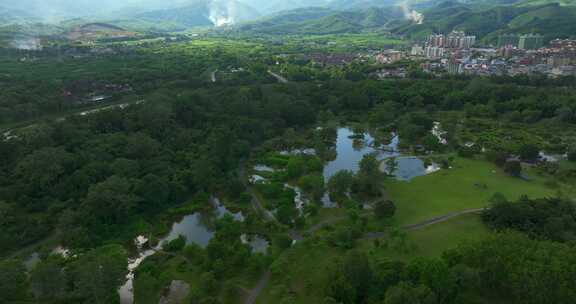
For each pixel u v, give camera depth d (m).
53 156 156.75
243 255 114.31
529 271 91.44
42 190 149.75
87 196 138.75
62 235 128.50
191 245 122.38
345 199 154.25
